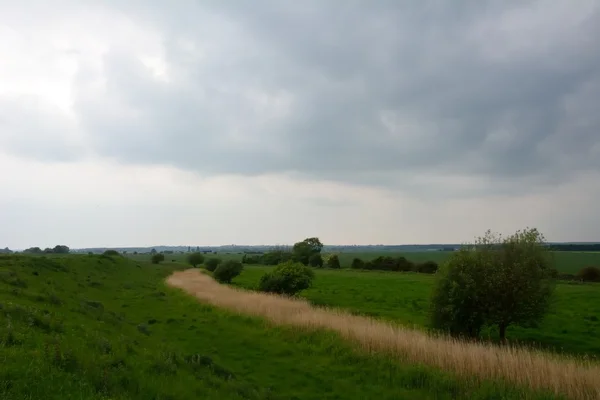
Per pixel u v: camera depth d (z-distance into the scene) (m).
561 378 14.53
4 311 13.45
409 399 14.27
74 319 16.42
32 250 115.31
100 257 57.62
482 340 22.47
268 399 13.30
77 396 8.95
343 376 16.61
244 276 75.44
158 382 11.29
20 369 9.24
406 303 40.84
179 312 29.62
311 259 112.75
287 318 24.97
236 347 20.42
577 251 185.00
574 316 33.03
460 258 23.52
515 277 22.25
